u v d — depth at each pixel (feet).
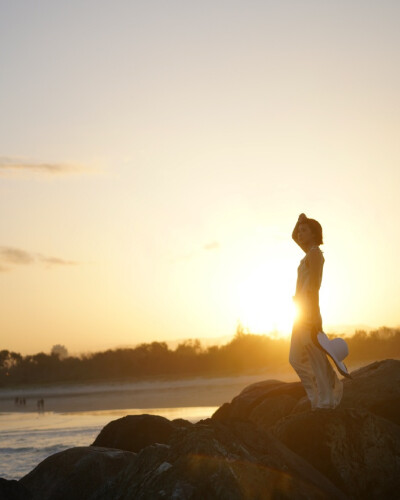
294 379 327.67
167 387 395.34
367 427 23.00
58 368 584.40
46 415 233.35
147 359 528.22
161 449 20.30
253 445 20.48
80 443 92.12
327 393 25.40
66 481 26.30
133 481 19.70
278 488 19.07
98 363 560.61
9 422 203.92
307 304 25.80
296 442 22.70
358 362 378.12
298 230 27.02
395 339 401.49
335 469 22.00
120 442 31.83
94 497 20.38
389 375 29.94
